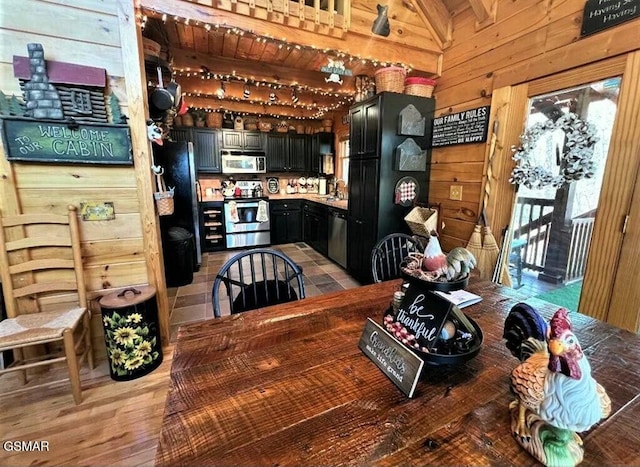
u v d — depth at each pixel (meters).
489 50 2.31
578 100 1.80
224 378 0.83
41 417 1.55
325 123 5.60
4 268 1.69
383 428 0.66
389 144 2.81
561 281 2.09
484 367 0.88
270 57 2.71
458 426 0.67
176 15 1.93
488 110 2.34
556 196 2.03
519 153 2.06
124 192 1.96
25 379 1.78
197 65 2.91
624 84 1.57
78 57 1.74
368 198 3.05
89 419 1.54
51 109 1.70
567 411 0.54
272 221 5.35
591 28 1.68
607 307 1.71
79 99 1.75
